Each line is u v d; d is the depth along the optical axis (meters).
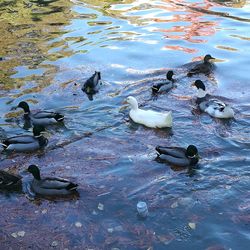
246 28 23.11
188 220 10.27
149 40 21.83
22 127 14.59
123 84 17.33
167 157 12.42
